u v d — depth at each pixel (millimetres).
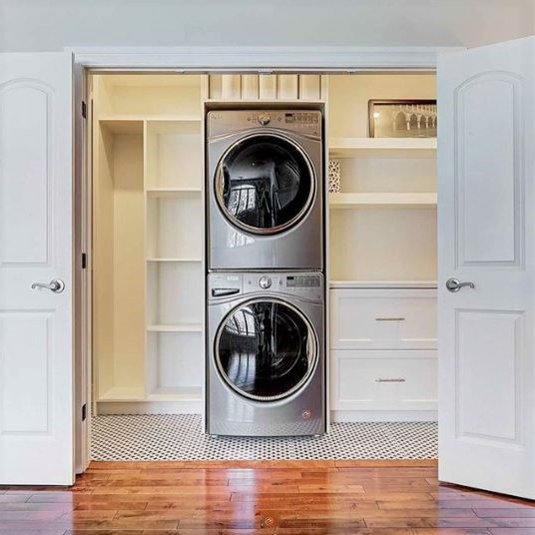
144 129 3141
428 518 1844
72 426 2131
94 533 1736
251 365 2721
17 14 2297
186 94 3469
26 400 2135
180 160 3447
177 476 2223
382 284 2986
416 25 2303
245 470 2289
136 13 2301
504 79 2047
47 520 1830
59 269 2137
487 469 2068
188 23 2301
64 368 2129
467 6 2301
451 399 2152
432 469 2309
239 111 2750
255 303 2715
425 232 3461
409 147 3160
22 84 2148
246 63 2312
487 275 2074
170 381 3434
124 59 2297
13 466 2135
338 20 2301
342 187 3426
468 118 2121
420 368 3014
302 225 2730
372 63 2307
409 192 3439
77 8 2297
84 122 2303
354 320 2994
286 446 2605
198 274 3449
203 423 2770
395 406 3002
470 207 2115
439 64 2191
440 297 2182
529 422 1996
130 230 3455
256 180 2725
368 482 2160
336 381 2994
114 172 3447
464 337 2129
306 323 2729
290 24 2307
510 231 2029
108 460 2412
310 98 2797
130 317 3451
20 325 2141
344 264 3447
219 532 1740
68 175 2137
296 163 2738
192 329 3123
